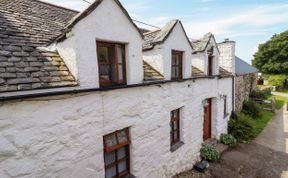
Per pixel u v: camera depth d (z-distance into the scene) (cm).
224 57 1194
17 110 288
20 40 388
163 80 584
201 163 780
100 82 430
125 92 459
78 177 377
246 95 1781
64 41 381
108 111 423
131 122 483
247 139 1098
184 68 697
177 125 712
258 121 1492
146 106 527
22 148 297
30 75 323
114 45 451
